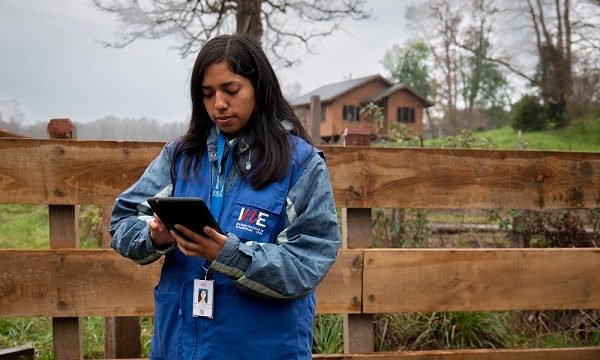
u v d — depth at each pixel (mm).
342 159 2801
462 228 5273
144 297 2678
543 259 2932
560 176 2965
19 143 2617
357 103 32250
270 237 1446
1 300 2613
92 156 2656
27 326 3812
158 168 1627
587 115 31516
